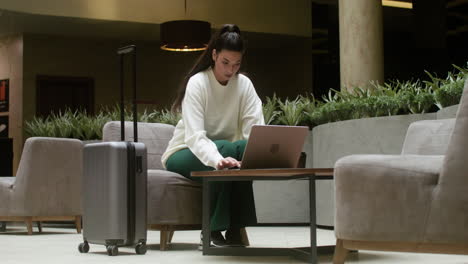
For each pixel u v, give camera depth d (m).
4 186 4.68
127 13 9.92
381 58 7.11
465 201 1.86
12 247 3.40
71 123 6.23
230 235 3.00
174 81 12.02
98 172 2.86
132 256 2.78
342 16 7.18
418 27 12.95
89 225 2.92
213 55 2.95
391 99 4.45
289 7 11.09
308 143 5.43
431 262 2.45
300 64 11.88
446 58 13.05
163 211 2.99
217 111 3.02
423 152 2.77
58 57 11.26
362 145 4.51
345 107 4.77
